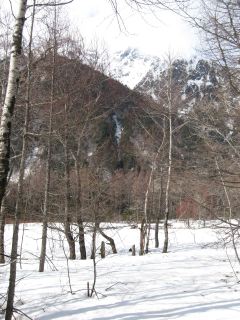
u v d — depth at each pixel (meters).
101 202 12.64
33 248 20.09
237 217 9.22
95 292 8.56
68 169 15.48
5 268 13.09
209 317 6.79
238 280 9.59
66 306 8.01
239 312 6.95
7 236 22.64
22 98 9.84
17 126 11.05
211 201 8.77
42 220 13.66
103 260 15.05
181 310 7.30
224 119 7.96
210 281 9.63
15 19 6.26
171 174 8.55
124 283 9.68
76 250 21.62
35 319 7.40
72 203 15.61
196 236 25.98
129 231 28.69
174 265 12.46
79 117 15.91
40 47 11.72
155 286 9.33
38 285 9.87
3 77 10.83
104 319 7.11
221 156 7.99
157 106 17.61
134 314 7.27
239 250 15.94
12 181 13.47
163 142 18.83
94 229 10.61
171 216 32.59
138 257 15.91
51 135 11.39
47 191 12.98
